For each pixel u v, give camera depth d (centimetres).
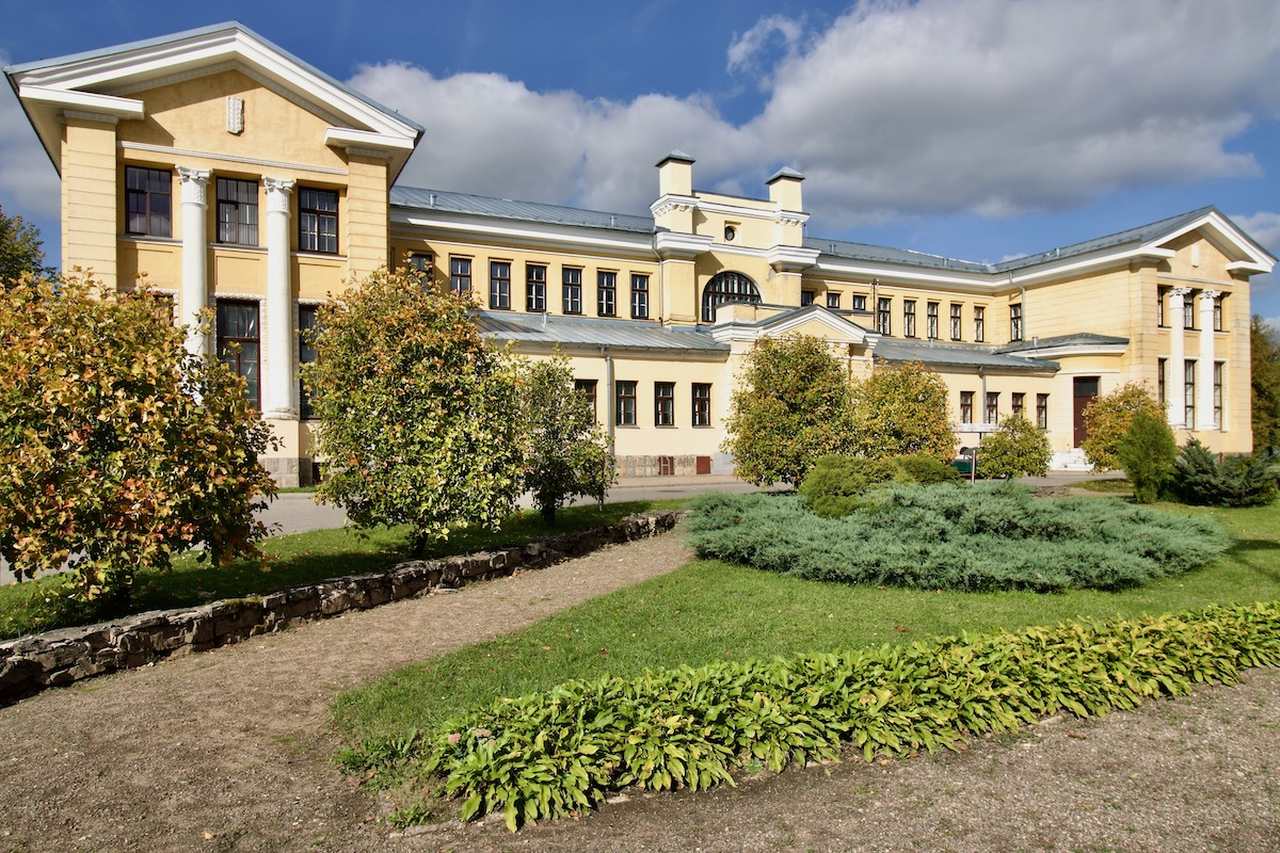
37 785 513
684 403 3362
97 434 793
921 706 587
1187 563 1224
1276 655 775
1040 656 666
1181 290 4475
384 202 2672
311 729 610
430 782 511
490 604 1046
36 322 803
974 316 5131
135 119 2373
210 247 2469
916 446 2252
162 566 838
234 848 442
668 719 529
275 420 2484
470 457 1169
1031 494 1573
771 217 4356
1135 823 473
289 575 1110
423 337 1155
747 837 454
